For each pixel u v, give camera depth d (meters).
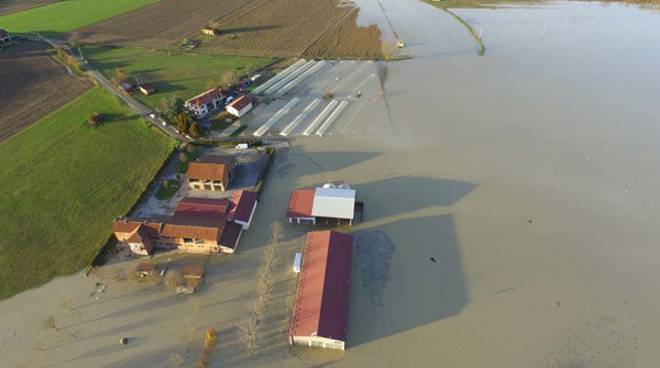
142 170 77.06
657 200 69.62
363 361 48.53
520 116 91.56
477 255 60.84
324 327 48.66
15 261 59.97
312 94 101.88
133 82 106.25
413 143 83.75
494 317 52.97
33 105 97.94
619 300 54.66
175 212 64.25
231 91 101.94
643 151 80.44
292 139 85.44
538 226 65.25
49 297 55.38
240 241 63.31
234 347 49.88
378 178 75.06
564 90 101.06
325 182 74.31
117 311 53.72
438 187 72.81
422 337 50.91
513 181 73.81
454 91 101.75
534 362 48.19
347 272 55.81
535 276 57.88
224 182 71.81
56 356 49.06
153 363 48.38
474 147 82.25
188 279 57.12
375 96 100.50
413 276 57.97
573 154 80.06
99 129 88.38
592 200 69.75
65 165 78.38
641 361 48.12
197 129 84.75
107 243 61.94
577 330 51.31
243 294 55.75
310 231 64.69
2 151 82.25
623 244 62.12
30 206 69.25
